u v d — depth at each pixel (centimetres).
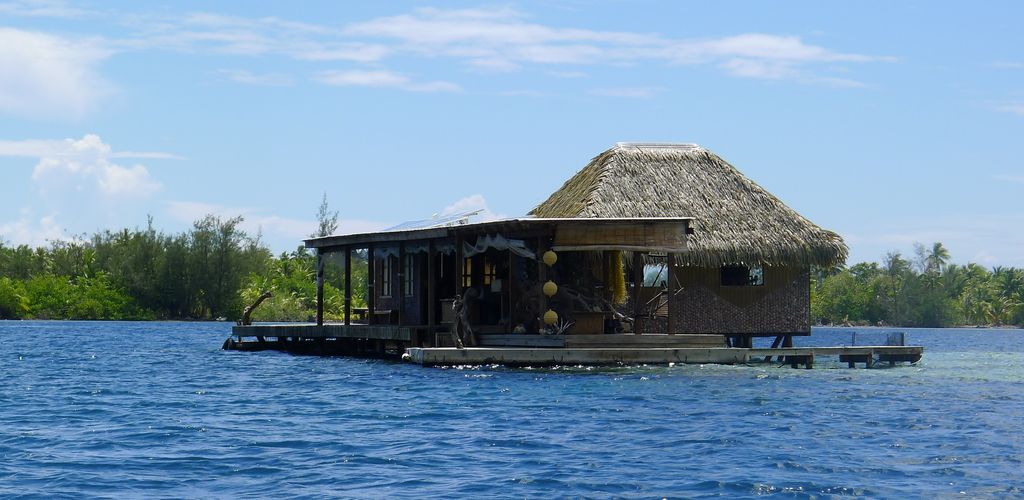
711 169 3691
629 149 3706
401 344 3531
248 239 10081
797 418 1975
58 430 1833
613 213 3409
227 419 1970
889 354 3188
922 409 2123
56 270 10662
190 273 9812
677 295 3481
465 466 1502
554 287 2859
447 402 2189
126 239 10531
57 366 3316
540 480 1411
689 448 1647
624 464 1517
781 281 3581
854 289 13212
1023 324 13462
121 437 1753
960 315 13288
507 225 2870
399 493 1339
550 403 2164
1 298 9906
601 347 2864
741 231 3481
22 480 1407
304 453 1605
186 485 1384
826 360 3400
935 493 1348
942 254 13838
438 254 3503
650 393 2328
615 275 3109
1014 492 1355
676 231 2947
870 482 1408
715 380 2591
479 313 3284
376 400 2239
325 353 3884
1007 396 2367
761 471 1473
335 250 3822
